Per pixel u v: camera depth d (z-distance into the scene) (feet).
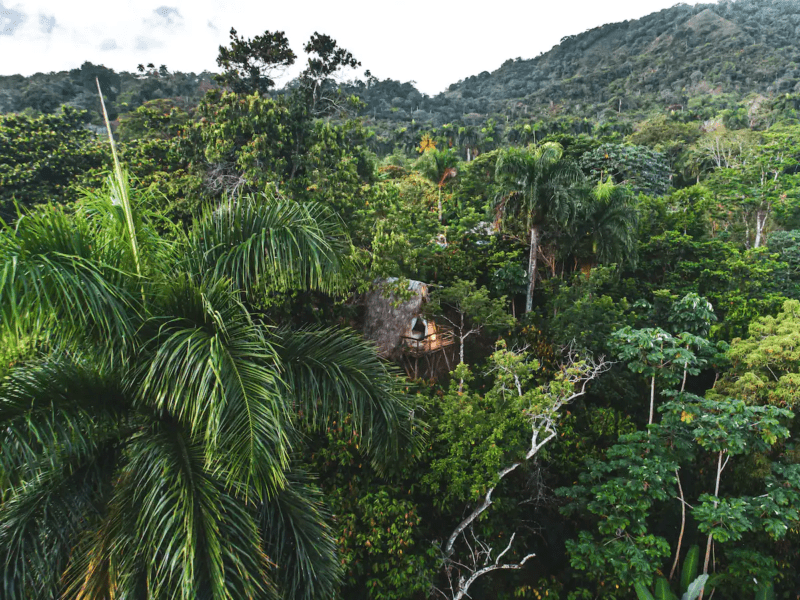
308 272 20.72
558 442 52.75
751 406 39.96
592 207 75.97
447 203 125.70
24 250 13.97
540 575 48.62
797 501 36.35
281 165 65.98
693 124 221.46
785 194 116.47
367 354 21.21
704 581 35.78
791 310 52.70
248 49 74.02
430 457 42.78
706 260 82.43
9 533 15.74
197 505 15.62
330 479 41.70
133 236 17.53
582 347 61.52
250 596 15.14
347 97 78.54
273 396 16.14
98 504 17.48
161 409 17.90
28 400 15.52
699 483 47.50
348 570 37.19
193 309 17.71
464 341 71.00
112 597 15.52
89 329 15.85
